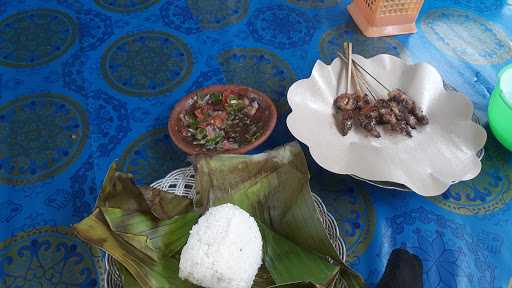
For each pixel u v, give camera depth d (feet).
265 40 3.96
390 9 3.83
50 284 2.58
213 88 3.22
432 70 3.22
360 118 3.06
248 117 3.14
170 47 3.90
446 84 3.33
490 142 3.16
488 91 3.57
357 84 3.26
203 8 4.23
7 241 2.75
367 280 2.57
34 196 2.96
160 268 2.35
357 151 2.93
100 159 3.14
